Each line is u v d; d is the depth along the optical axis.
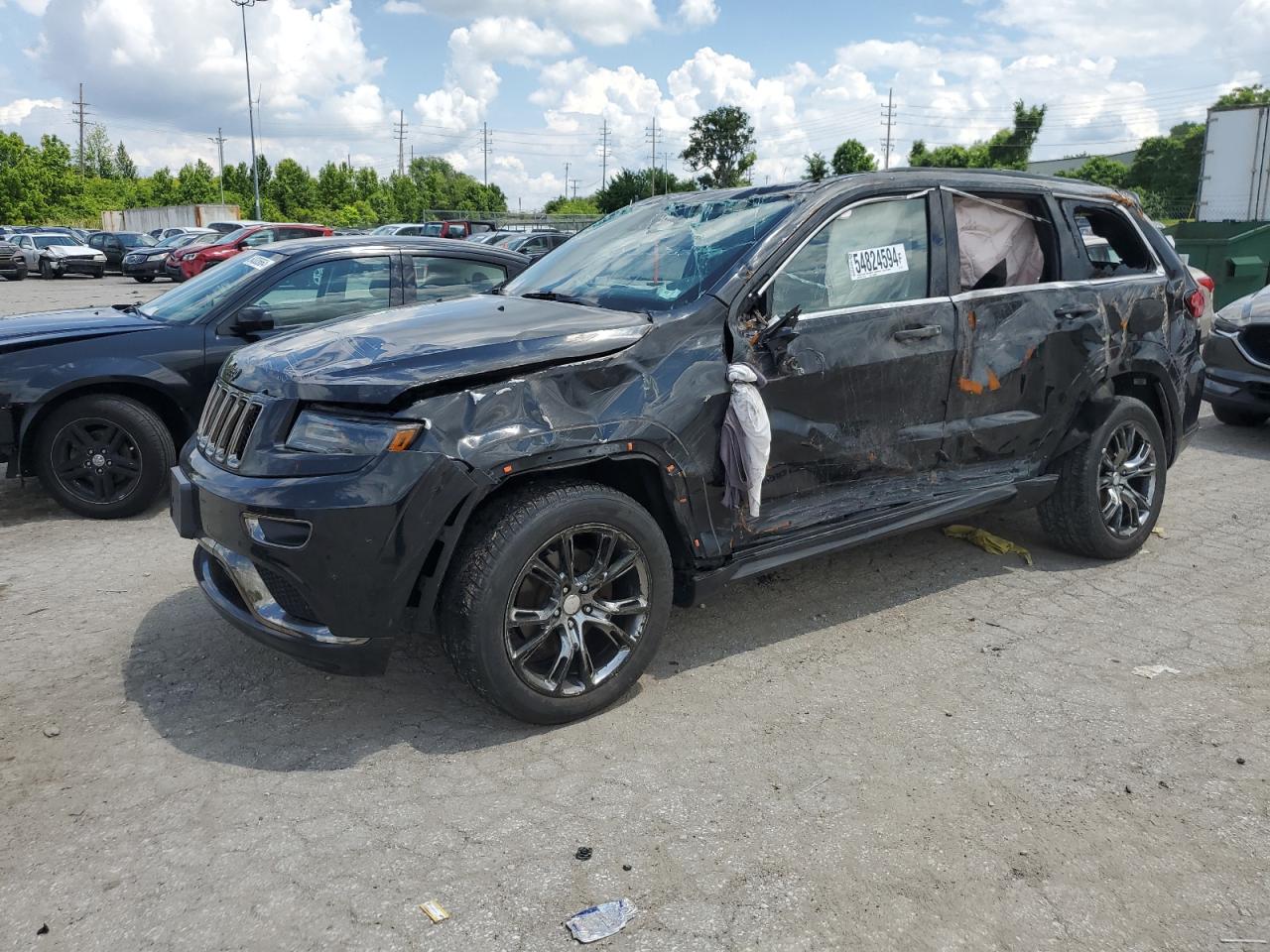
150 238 35.72
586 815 2.83
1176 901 2.46
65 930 2.37
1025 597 4.51
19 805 2.90
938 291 4.14
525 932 2.35
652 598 3.42
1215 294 13.24
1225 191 17.80
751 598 4.52
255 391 3.27
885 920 2.39
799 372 3.69
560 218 50.66
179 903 2.47
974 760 3.12
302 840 2.72
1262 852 2.65
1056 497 4.77
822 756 3.15
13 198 60.34
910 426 4.08
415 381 2.99
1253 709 3.44
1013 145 64.81
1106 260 5.05
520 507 3.12
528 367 3.16
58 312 6.37
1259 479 6.64
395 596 3.02
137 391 5.80
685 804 2.88
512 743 3.25
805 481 3.81
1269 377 7.46
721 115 69.44
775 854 2.65
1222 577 4.75
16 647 4.00
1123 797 2.91
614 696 3.43
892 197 4.09
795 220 3.79
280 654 3.93
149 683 3.69
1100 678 3.69
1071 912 2.42
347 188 74.75
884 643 4.03
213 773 3.08
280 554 2.99
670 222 4.29
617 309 3.70
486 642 3.09
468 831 2.76
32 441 5.59
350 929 2.37
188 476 3.42
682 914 2.41
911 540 5.30
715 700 3.54
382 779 3.03
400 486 2.93
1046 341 4.44
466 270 6.72
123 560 5.09
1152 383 5.01
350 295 6.31
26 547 5.30
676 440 3.39
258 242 26.94
